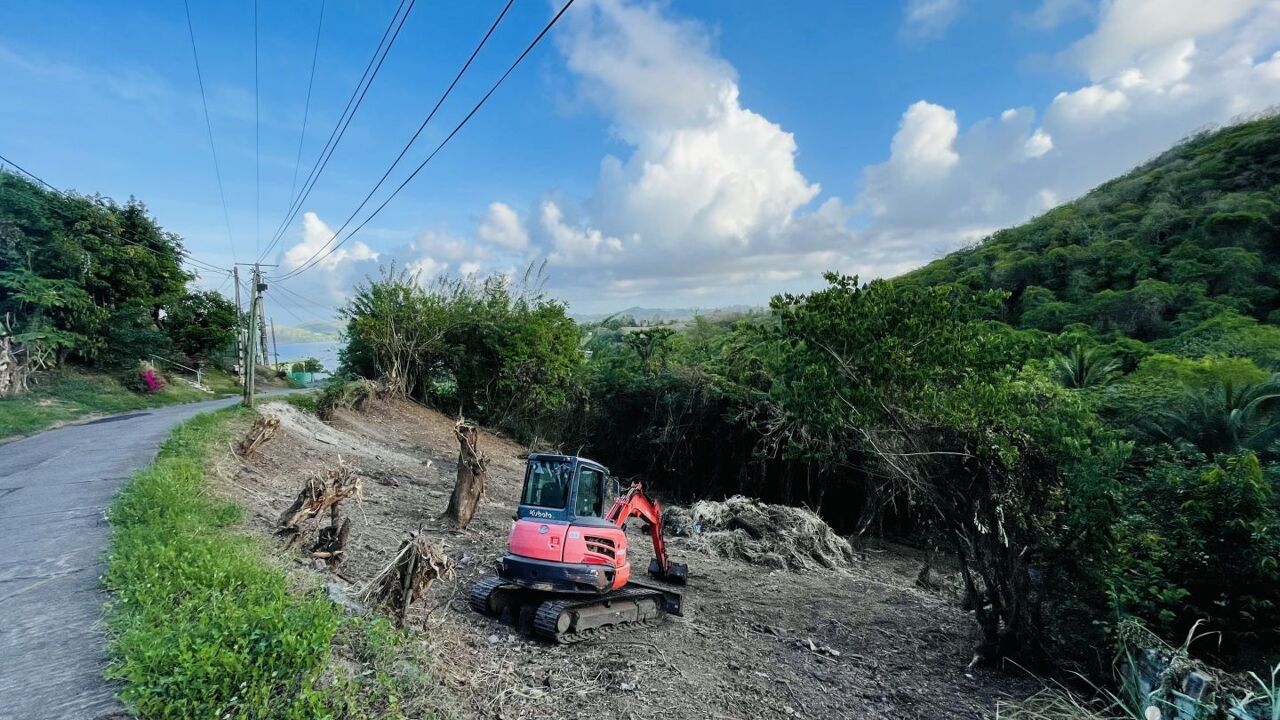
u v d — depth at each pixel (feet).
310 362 214.69
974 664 31.17
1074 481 28.99
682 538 57.98
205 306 158.10
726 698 23.40
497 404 107.96
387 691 15.92
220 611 16.74
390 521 43.68
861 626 36.68
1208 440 56.65
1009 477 30.86
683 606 36.60
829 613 38.73
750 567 50.57
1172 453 34.14
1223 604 27.53
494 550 40.40
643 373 97.66
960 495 32.19
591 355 119.24
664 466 91.30
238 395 136.15
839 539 59.36
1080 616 30.73
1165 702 23.38
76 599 20.68
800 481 79.20
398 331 105.50
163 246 143.54
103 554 24.90
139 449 51.55
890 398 31.99
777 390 37.19
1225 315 107.04
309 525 33.17
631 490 38.45
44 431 68.33
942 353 30.81
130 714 13.74
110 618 18.61
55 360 98.43
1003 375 31.04
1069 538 30.04
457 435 46.68
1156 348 104.83
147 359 120.47
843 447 45.14
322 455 62.13
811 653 30.99
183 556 21.52
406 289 105.40
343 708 14.70
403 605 21.74
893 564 60.08
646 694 22.39
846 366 32.14
